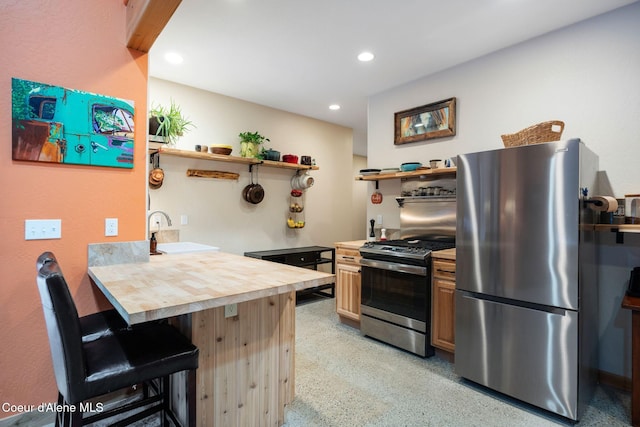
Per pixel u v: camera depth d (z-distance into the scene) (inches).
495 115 118.3
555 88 104.2
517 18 97.6
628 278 91.5
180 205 150.7
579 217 75.6
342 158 225.1
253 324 69.6
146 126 88.1
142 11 71.1
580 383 77.7
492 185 88.5
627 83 91.6
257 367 70.6
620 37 92.4
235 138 168.9
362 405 83.9
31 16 71.9
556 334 78.5
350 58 124.2
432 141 137.8
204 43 113.7
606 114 94.9
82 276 78.9
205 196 158.7
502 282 86.8
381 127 158.1
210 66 132.0
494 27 102.7
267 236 182.9
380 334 124.0
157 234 136.5
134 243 84.9
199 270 73.7
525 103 110.8
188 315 62.3
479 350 91.6
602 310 95.4
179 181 150.3
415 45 114.1
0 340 69.9
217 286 58.4
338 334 133.2
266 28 104.1
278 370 74.6
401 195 147.6
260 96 166.1
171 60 126.6
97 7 80.0
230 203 167.6
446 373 101.2
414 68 132.3
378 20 99.4
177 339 61.2
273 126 185.2
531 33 106.0
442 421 77.7
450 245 121.6
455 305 97.3
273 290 58.2
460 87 128.3
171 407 70.6
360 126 226.4
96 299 80.5
